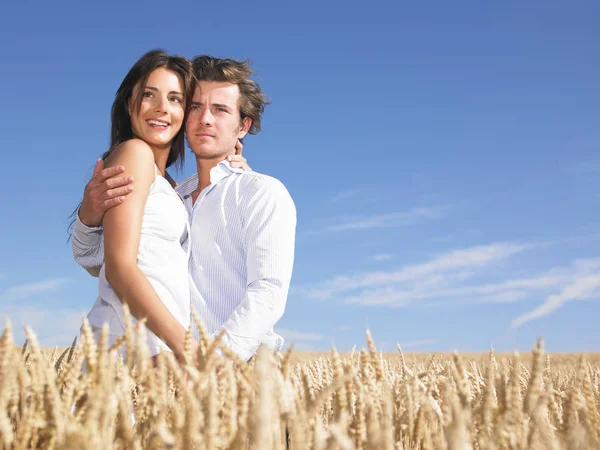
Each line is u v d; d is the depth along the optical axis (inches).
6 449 44.9
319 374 71.2
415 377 61.6
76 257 105.5
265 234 126.2
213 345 57.4
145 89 116.6
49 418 47.4
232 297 132.3
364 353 61.9
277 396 50.6
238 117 154.7
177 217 102.9
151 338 87.4
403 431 56.6
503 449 48.9
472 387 68.9
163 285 95.7
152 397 54.2
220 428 50.1
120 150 99.7
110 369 51.2
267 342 121.6
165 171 133.1
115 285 89.7
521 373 86.4
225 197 136.8
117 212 92.3
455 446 39.6
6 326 46.3
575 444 42.8
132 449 48.9
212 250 135.1
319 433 43.1
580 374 58.4
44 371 48.5
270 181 133.8
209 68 149.9
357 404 51.2
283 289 123.3
